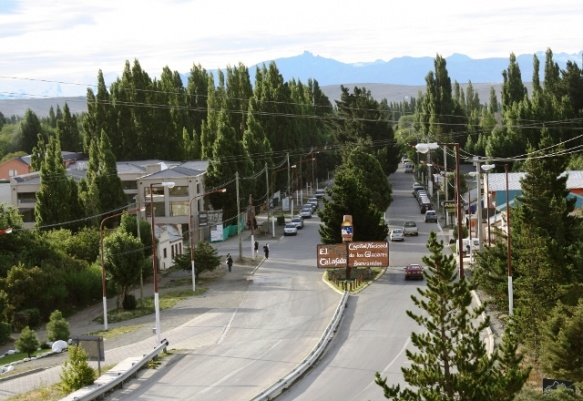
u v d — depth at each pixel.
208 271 79.38
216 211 100.00
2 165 148.12
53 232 78.69
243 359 44.06
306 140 155.75
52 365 46.72
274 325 53.34
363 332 49.19
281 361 43.16
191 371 41.94
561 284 41.97
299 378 39.59
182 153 127.75
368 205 73.25
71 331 57.94
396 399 25.53
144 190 100.06
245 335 50.72
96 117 125.38
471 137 148.88
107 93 126.81
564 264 42.84
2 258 67.94
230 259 78.88
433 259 25.92
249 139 120.75
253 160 119.81
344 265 69.69
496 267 49.69
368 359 42.75
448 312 27.14
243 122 138.12
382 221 76.19
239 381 39.44
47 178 83.69
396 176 177.00
